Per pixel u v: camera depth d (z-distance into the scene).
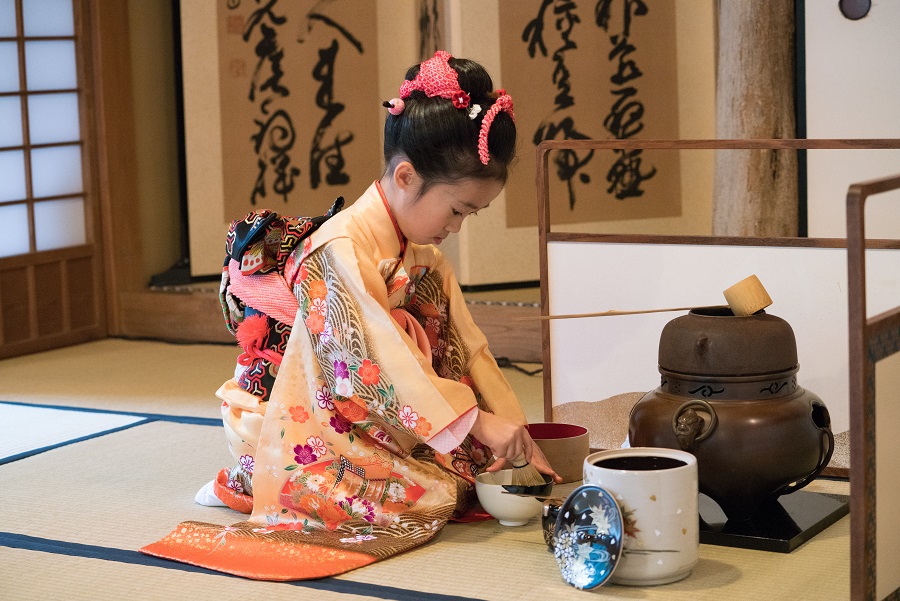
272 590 2.36
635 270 3.40
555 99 6.57
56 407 4.68
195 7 6.77
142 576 2.47
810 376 3.22
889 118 4.96
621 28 6.61
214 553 2.58
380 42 7.03
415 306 2.96
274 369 2.90
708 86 6.67
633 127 6.70
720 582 2.33
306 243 2.80
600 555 2.28
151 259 7.16
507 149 2.68
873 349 1.96
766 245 3.22
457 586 2.35
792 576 2.36
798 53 5.13
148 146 7.14
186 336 6.75
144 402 4.84
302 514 2.74
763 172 5.30
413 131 2.66
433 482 2.74
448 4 6.38
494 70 6.42
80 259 6.77
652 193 6.79
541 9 6.48
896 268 3.03
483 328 5.95
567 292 3.51
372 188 2.82
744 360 2.52
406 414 2.60
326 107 6.97
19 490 3.25
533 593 2.29
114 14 6.85
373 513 2.68
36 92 6.48
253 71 6.86
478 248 6.54
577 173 6.66
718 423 2.49
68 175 6.75
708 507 2.80
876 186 1.93
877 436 1.99
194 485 3.28
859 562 1.94
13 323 6.29
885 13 4.89
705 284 3.31
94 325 6.86
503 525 2.79
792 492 2.70
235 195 6.93
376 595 2.30
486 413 2.66
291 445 2.74
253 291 2.88
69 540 2.76
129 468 3.51
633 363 3.43
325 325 2.69
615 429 3.49
